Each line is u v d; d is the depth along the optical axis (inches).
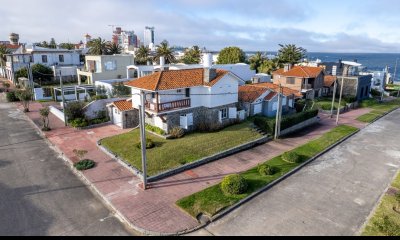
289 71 2217.0
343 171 978.1
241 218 693.9
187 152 1045.2
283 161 1035.9
